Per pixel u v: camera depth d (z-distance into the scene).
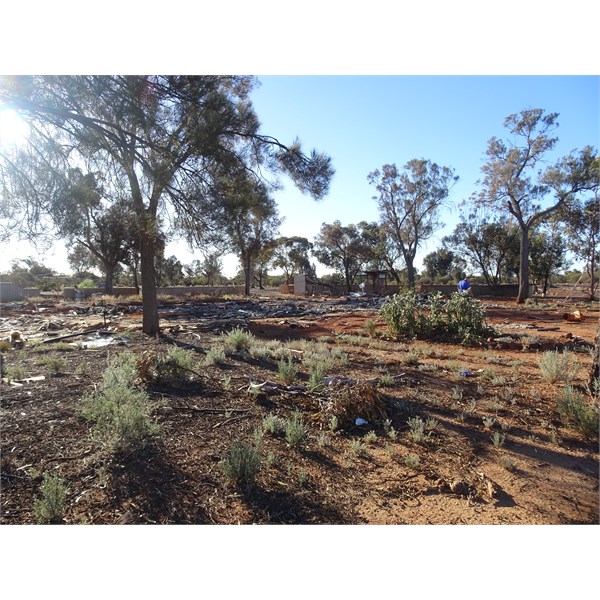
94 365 7.46
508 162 30.56
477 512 3.38
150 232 8.02
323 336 12.34
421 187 44.03
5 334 12.95
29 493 3.16
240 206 7.36
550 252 45.34
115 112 5.78
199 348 9.62
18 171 6.57
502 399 6.07
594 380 6.15
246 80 8.87
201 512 3.09
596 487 3.81
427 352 9.35
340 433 4.80
